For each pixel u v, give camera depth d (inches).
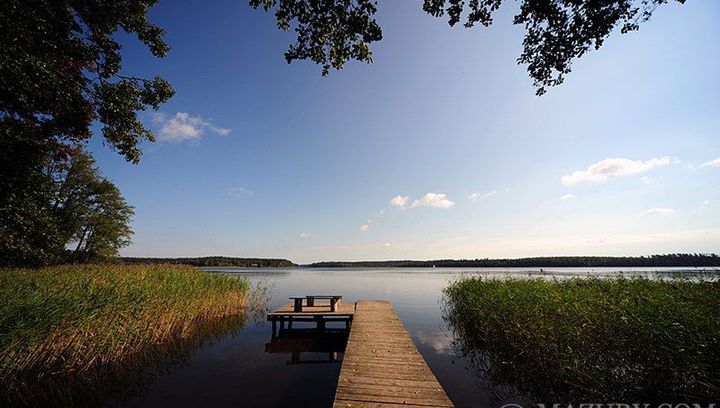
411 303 908.6
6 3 279.0
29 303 317.1
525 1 213.6
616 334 262.1
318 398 275.6
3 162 341.4
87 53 401.1
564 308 334.6
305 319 552.1
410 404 185.8
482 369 346.0
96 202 1312.7
